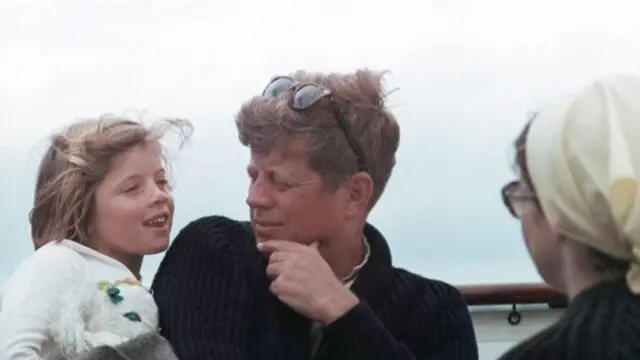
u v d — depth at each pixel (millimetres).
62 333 2012
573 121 1430
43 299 2062
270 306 2158
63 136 2289
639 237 1363
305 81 2096
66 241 2207
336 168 2070
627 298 1418
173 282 2176
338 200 2107
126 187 2246
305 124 2037
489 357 3047
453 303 2271
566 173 1413
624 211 1354
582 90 1470
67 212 2225
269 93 2094
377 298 2189
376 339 1966
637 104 1416
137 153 2264
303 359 2113
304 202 2076
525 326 3104
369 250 2234
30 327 2029
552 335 1447
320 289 2004
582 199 1405
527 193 1557
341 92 2084
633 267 1423
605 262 1454
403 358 1969
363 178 2119
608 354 1364
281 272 2027
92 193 2236
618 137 1376
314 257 2043
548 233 1533
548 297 3035
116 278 2166
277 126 2045
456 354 2213
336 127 2061
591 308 1424
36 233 2289
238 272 2174
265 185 2098
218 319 2107
